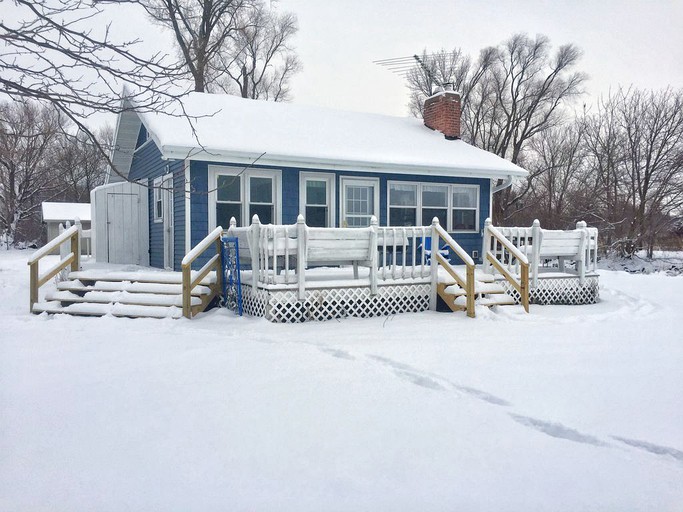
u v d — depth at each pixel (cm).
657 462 311
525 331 703
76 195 3822
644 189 2734
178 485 279
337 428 356
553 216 3259
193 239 1073
